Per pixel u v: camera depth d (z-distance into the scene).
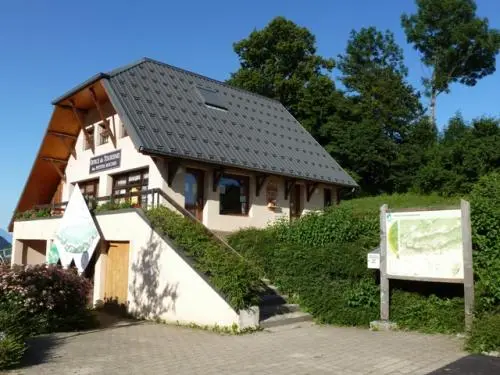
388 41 40.44
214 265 10.55
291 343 8.39
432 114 41.09
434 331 9.06
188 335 9.57
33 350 8.16
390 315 9.82
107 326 11.20
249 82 34.31
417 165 31.42
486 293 8.62
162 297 11.75
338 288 10.93
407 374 6.19
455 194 24.17
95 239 14.39
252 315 9.80
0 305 9.71
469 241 8.64
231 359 7.27
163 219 12.42
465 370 6.28
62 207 21.14
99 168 18.88
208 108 19.23
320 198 21.11
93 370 6.76
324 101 33.16
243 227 17.05
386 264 9.69
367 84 38.00
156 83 18.44
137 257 12.84
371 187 32.44
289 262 12.05
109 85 16.25
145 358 7.48
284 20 35.84
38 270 10.78
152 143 14.44
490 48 39.19
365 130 31.42
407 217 9.52
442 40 41.03
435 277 8.98
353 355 7.31
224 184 17.33
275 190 18.86
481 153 24.50
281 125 22.53
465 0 39.84
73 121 20.39
